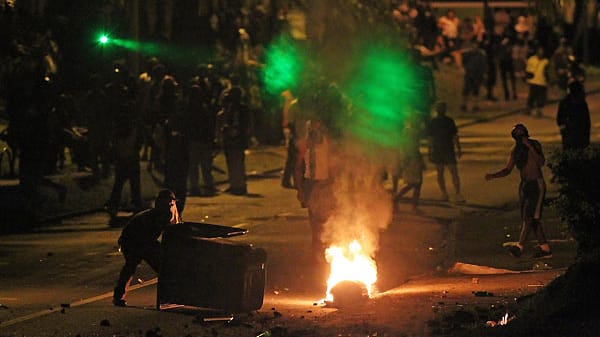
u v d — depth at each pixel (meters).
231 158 45.97
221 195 46.03
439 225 37.94
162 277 23.88
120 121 39.56
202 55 56.59
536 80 77.19
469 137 66.50
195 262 23.64
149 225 24.77
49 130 40.59
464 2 104.56
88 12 51.91
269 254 32.56
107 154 44.19
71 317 23.67
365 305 24.08
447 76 86.44
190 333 21.89
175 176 39.66
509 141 64.12
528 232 31.19
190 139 45.41
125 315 23.84
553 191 44.47
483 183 48.09
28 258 32.09
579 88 41.25
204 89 46.56
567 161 24.61
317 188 31.52
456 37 92.00
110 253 32.91
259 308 23.78
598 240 24.38
